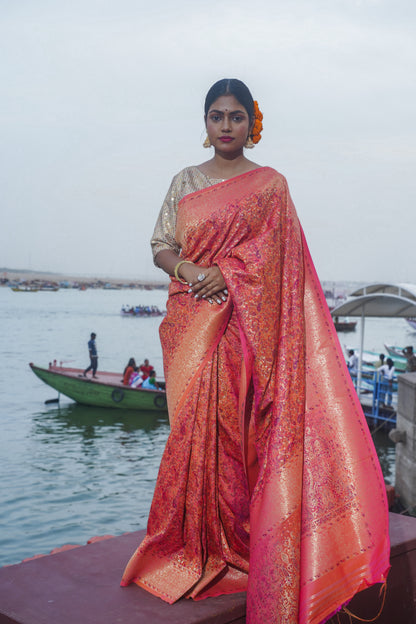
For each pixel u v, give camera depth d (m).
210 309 2.13
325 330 2.20
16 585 2.12
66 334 76.62
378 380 19.69
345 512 2.03
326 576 1.95
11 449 17.84
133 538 2.58
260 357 2.04
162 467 2.19
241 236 2.13
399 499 11.90
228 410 2.15
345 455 2.08
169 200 2.31
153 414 22.81
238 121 2.21
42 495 13.55
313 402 2.11
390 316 22.44
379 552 2.02
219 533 2.18
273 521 1.93
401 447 11.93
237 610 2.03
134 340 69.31
